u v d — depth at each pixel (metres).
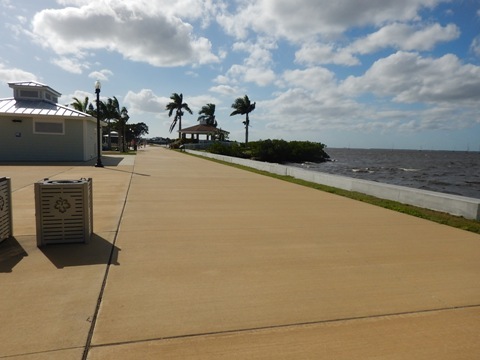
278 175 15.18
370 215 7.13
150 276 3.72
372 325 2.87
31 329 2.64
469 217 6.89
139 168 16.70
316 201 8.70
